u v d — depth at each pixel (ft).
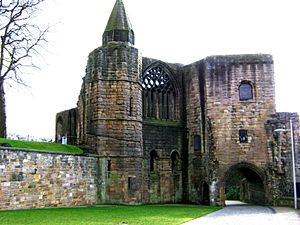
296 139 134.00
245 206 129.59
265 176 132.77
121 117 123.44
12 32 124.16
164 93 145.07
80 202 111.86
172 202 140.36
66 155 108.37
